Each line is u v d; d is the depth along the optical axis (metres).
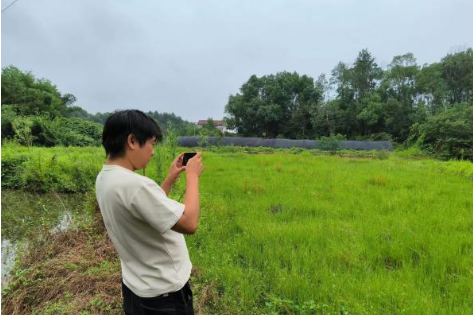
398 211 6.50
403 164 15.83
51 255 4.91
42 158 11.29
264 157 17.45
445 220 5.83
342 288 3.49
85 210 6.88
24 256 4.90
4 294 3.99
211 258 4.38
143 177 1.59
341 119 51.84
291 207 6.97
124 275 1.75
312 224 5.69
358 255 4.40
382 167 13.91
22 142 18.95
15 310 3.66
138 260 1.66
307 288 3.56
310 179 10.38
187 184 1.78
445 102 51.09
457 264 4.09
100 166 10.40
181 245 1.77
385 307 3.19
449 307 3.15
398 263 4.36
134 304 1.73
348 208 6.85
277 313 3.23
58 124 28.02
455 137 26.11
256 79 59.41
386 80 54.34
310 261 4.21
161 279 1.66
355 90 55.88
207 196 7.78
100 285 3.79
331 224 5.73
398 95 53.12
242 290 3.57
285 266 4.30
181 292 1.74
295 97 56.88
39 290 3.93
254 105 56.03
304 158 17.47
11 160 11.64
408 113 49.44
